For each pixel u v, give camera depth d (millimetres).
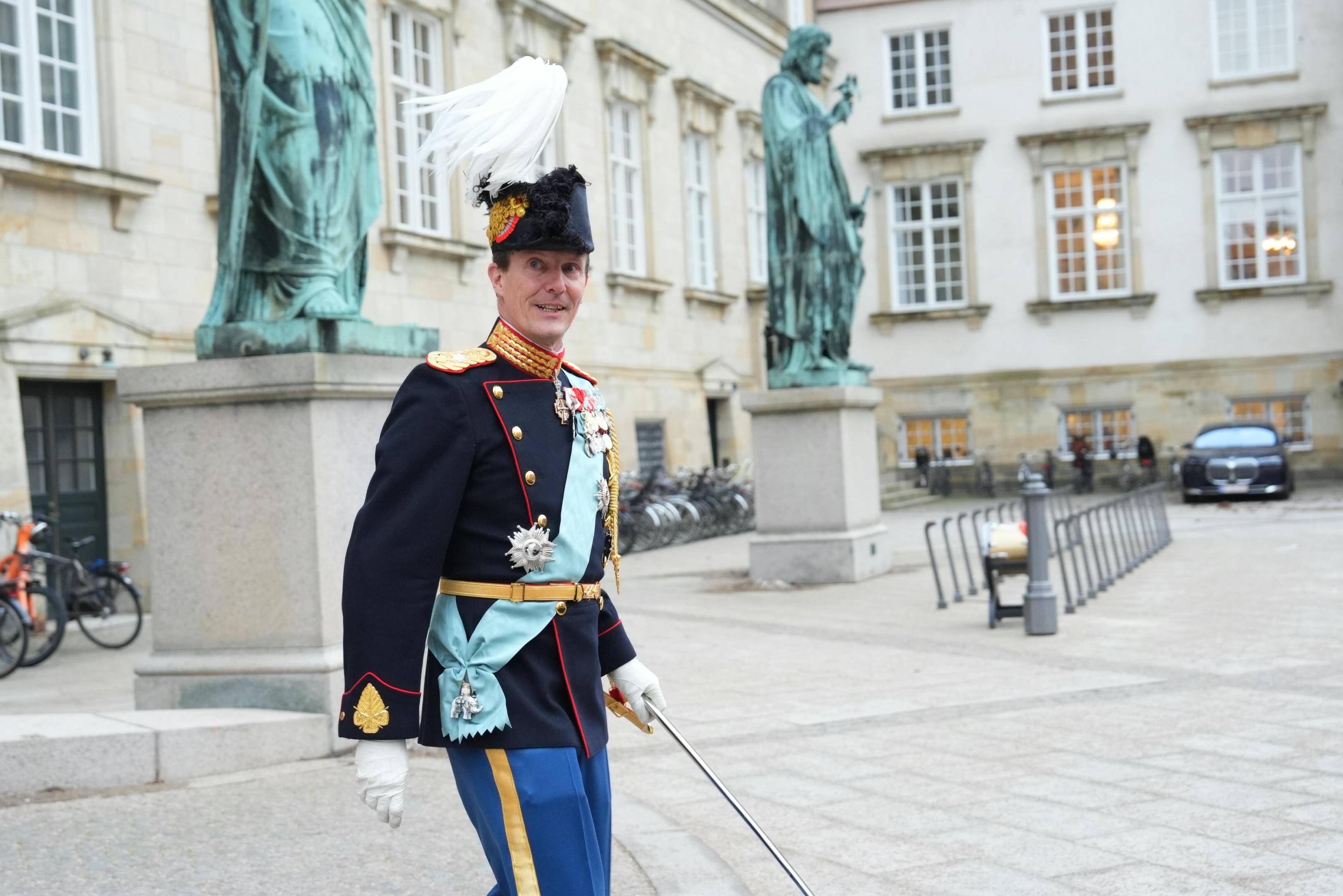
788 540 15273
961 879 4785
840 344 15719
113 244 14195
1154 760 6387
